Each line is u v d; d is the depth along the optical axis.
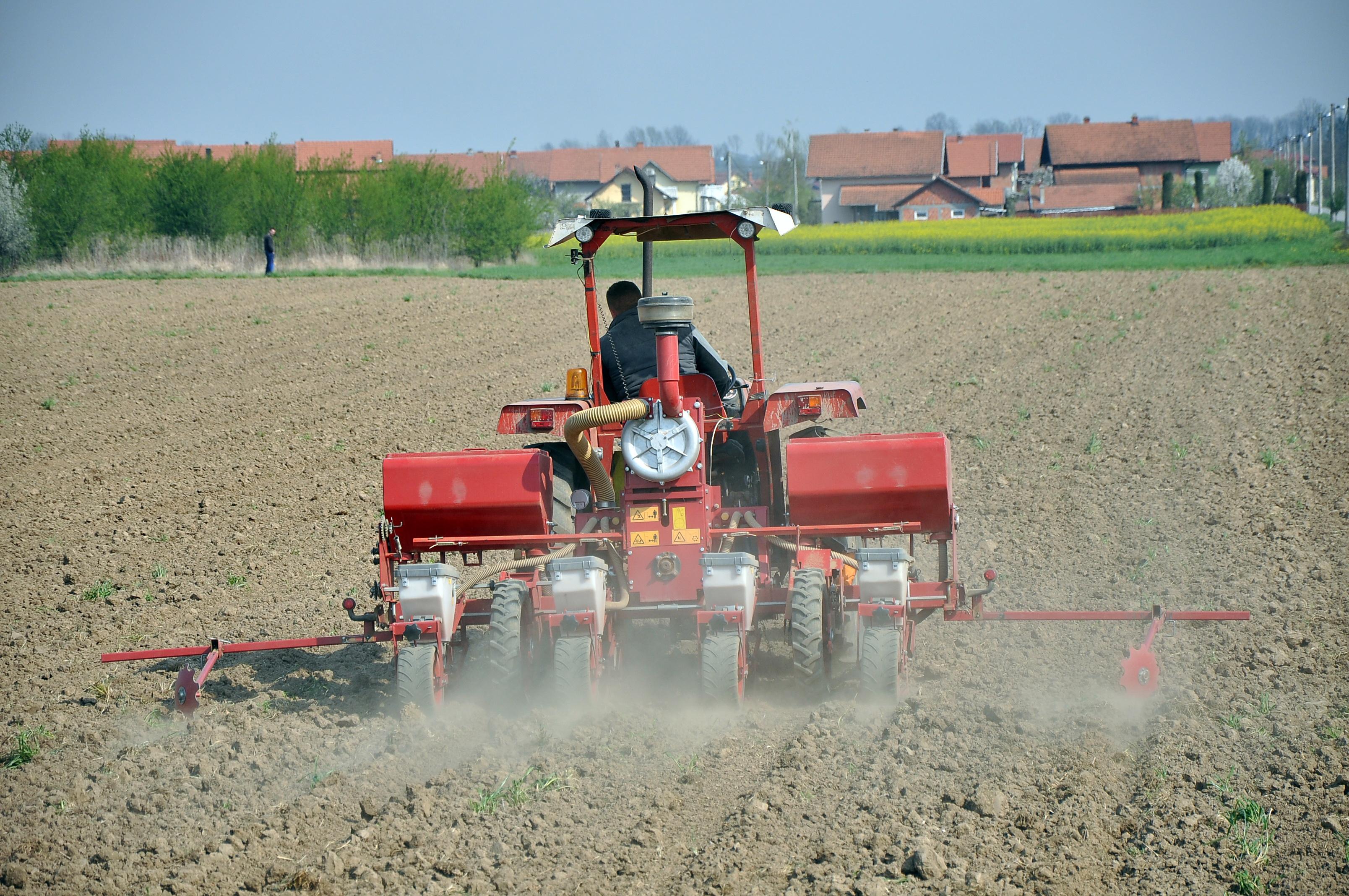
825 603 12.46
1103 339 37.72
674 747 11.51
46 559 19.17
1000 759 10.91
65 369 37.47
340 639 12.66
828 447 12.84
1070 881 8.95
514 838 9.88
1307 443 23.03
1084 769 10.66
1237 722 11.47
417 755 11.48
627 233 13.67
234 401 32.59
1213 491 20.20
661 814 10.16
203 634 15.34
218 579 17.81
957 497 20.92
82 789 10.91
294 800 10.70
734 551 13.80
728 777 10.85
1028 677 13.02
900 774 10.62
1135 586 15.79
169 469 25.23
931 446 12.65
